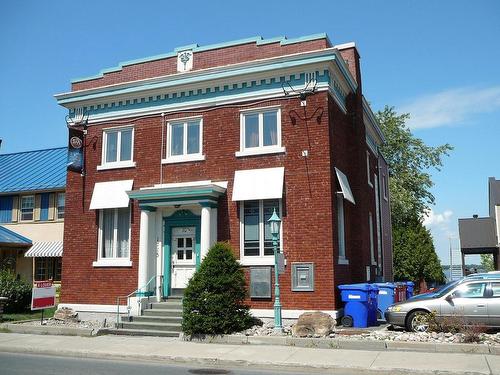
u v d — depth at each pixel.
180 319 15.81
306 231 15.70
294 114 16.39
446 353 11.61
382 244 25.39
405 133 42.66
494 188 41.78
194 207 17.42
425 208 42.28
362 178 19.11
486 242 40.44
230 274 14.62
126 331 15.49
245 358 11.58
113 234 18.62
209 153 17.38
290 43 17.03
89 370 10.53
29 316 19.50
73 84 20.19
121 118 18.94
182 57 18.50
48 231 29.22
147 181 18.17
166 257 17.55
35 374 10.04
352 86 18.67
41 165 32.59
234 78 17.16
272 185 16.08
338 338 13.05
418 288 36.28
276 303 14.23
